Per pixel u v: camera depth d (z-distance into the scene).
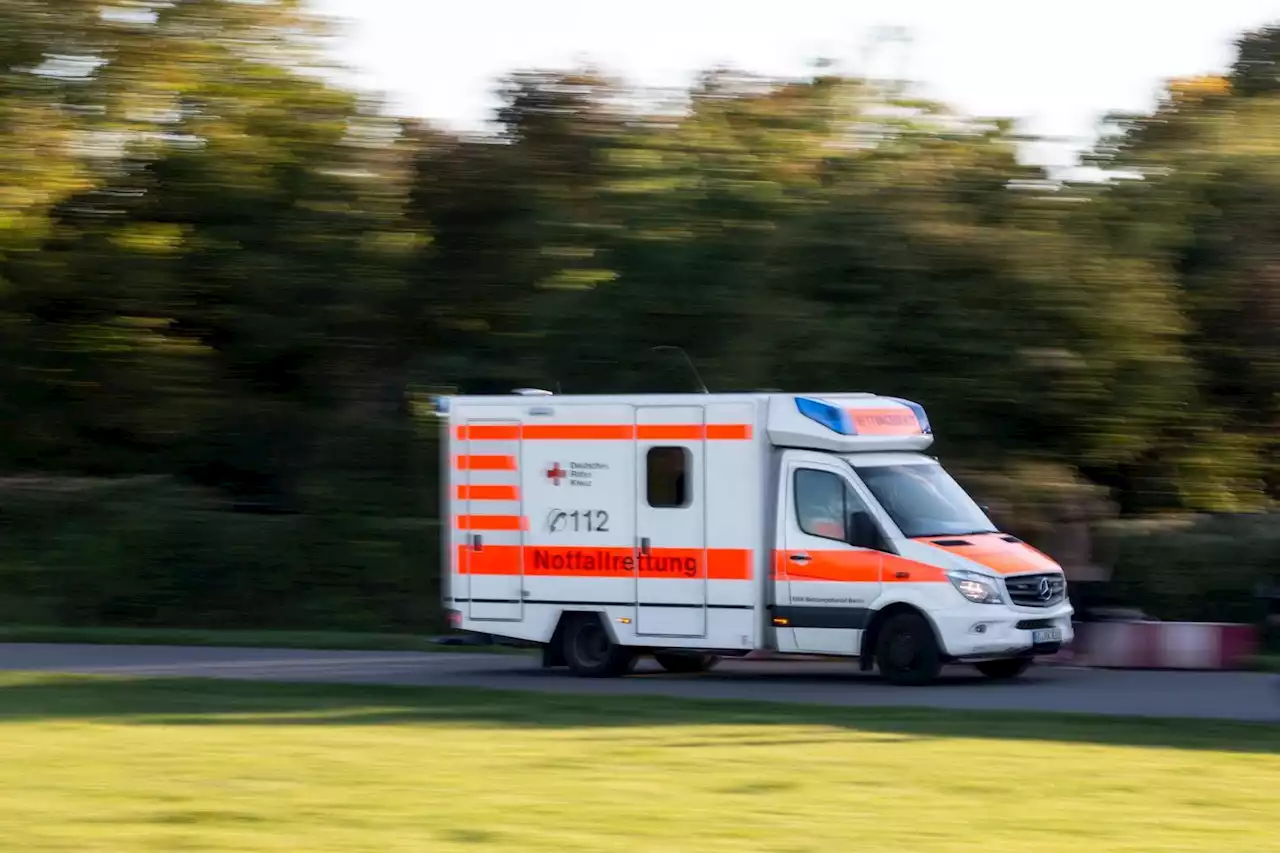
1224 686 19.11
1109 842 9.54
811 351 25.12
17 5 25.16
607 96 30.03
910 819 10.28
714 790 11.39
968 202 26.52
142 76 26.16
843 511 19.70
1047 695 18.16
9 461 32.44
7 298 29.92
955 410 25.02
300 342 30.97
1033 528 24.48
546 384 28.09
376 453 30.33
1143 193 27.06
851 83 27.77
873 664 19.66
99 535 29.72
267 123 28.59
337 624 28.56
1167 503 27.42
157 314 30.62
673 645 20.41
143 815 10.41
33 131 25.22
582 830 9.88
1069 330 25.22
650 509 20.56
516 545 21.41
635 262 27.27
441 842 9.51
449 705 17.02
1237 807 10.72
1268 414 28.30
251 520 29.33
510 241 30.20
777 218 26.61
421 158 30.98
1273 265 27.27
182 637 26.41
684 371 26.77
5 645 25.98
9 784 11.70
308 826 10.02
